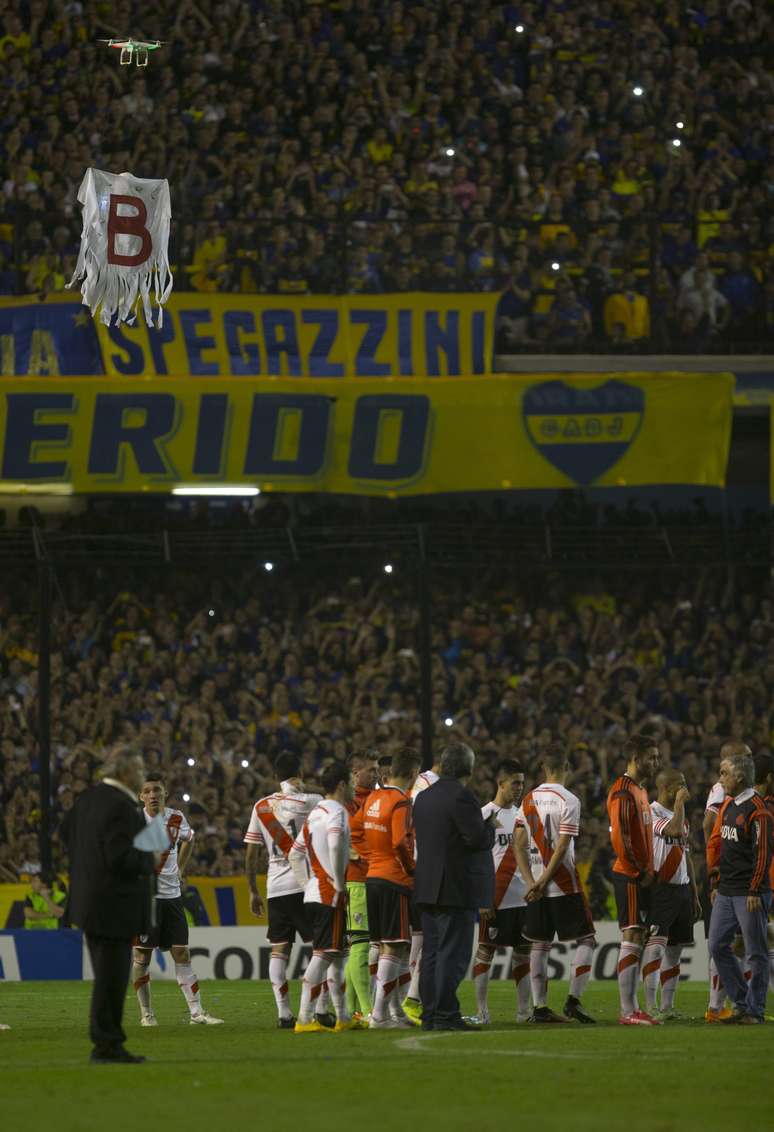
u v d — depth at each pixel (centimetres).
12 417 7956
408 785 4603
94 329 8056
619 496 9856
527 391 8225
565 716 8931
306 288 8844
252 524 9762
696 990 6669
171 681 9150
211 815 8488
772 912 5400
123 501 9700
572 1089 3161
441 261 8981
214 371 8162
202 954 7344
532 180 9806
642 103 10344
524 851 4728
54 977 7412
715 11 10925
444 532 9662
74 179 9675
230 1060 3694
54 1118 2792
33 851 8425
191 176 9738
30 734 8875
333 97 10388
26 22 10500
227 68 10438
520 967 4872
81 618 9431
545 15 10756
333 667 9306
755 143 10256
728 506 9912
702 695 9150
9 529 9175
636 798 4791
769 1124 2719
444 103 10344
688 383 8262
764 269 9231
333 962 4603
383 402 8181
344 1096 3064
